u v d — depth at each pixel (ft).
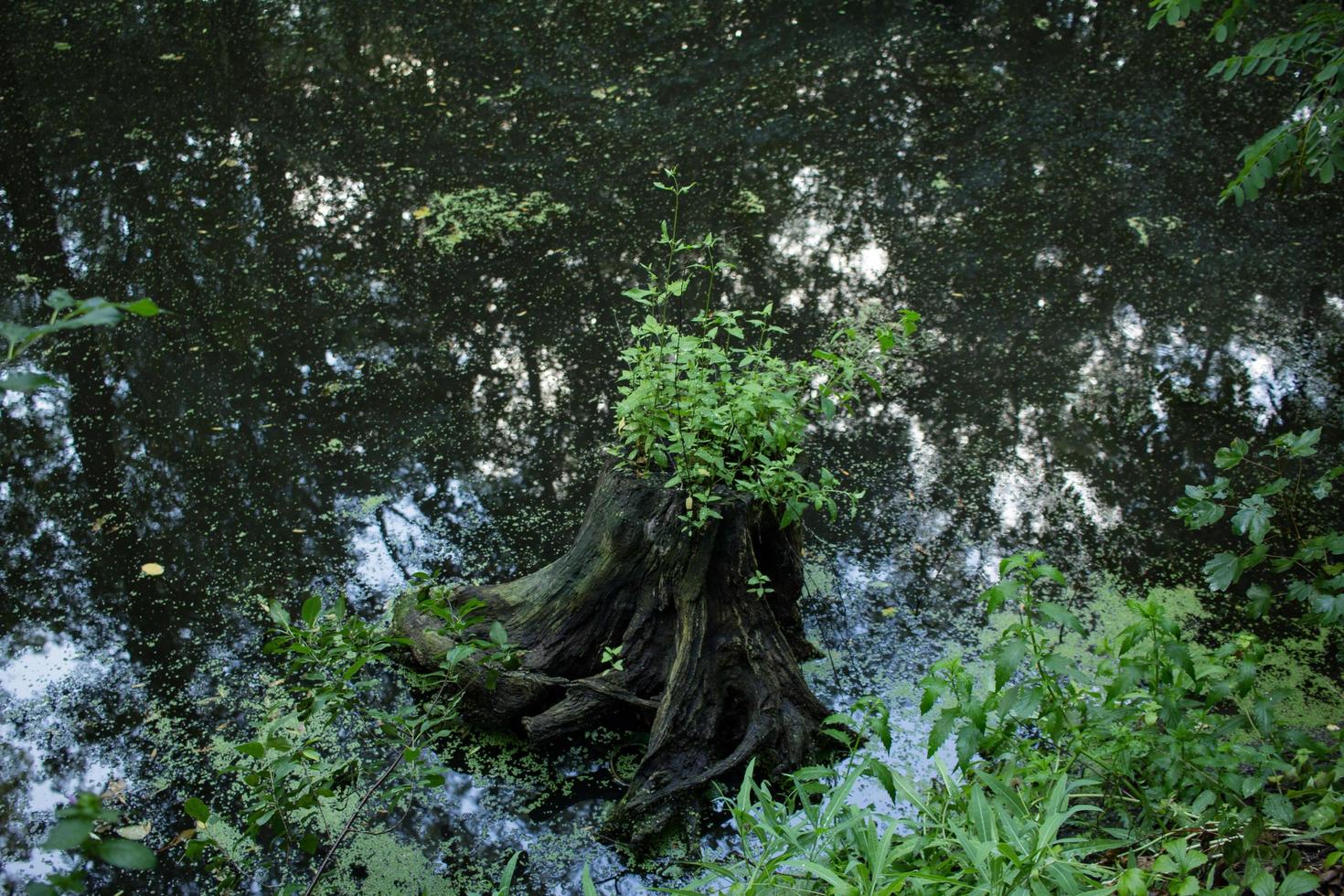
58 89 23.34
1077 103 22.31
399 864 9.84
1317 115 10.59
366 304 17.67
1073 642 11.85
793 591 11.71
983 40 24.61
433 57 24.63
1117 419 15.12
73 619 12.60
